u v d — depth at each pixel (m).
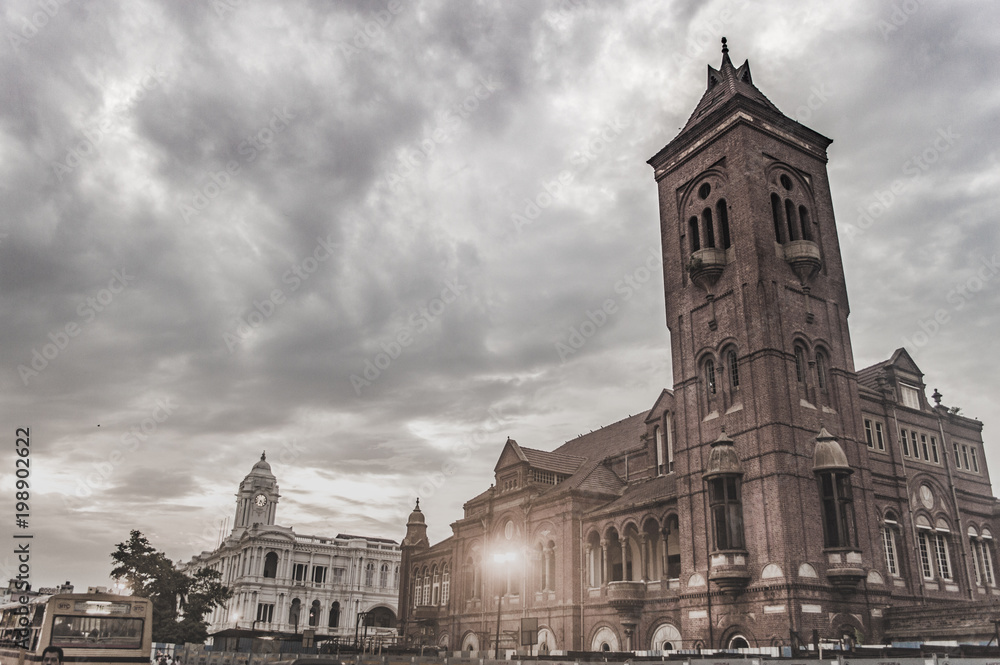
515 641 59.34
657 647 46.91
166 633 73.38
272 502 148.88
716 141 49.78
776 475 40.09
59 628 26.06
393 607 133.88
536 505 60.50
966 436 56.72
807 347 44.78
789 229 48.22
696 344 48.03
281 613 122.00
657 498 49.06
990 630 34.31
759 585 39.28
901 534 47.75
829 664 19.56
